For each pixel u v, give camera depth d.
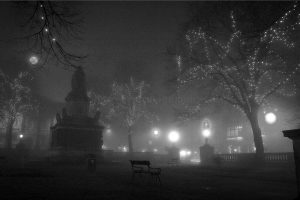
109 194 8.62
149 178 15.09
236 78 25.61
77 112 34.31
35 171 17.47
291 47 23.16
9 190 8.87
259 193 9.73
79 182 12.16
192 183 12.90
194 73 27.67
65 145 30.94
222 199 8.22
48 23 8.71
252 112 23.89
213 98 27.50
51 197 7.68
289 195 9.27
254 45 22.47
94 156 19.83
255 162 22.89
